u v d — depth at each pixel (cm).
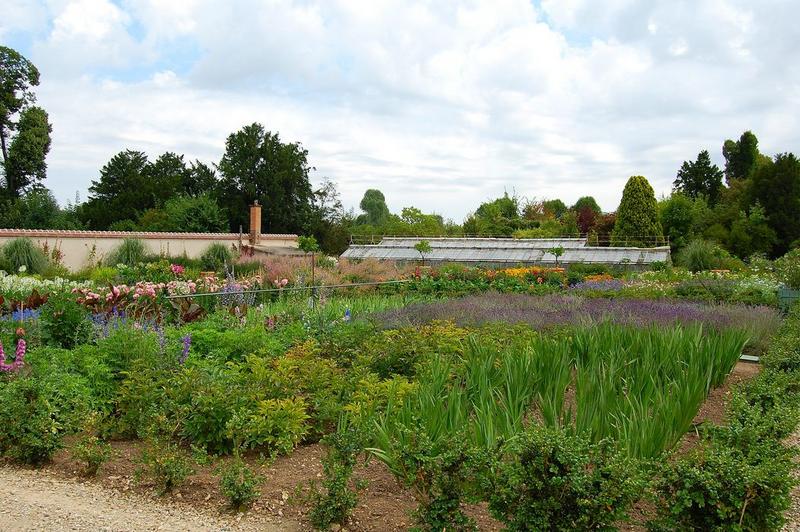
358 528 411
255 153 4862
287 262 2344
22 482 488
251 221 3569
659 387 624
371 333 906
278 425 546
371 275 2238
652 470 379
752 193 4091
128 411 590
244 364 692
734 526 340
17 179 4209
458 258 3344
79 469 514
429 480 391
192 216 4162
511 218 5219
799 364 804
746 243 3734
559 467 349
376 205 7788
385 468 514
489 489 364
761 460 386
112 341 709
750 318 1216
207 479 493
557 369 670
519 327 1009
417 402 564
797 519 438
